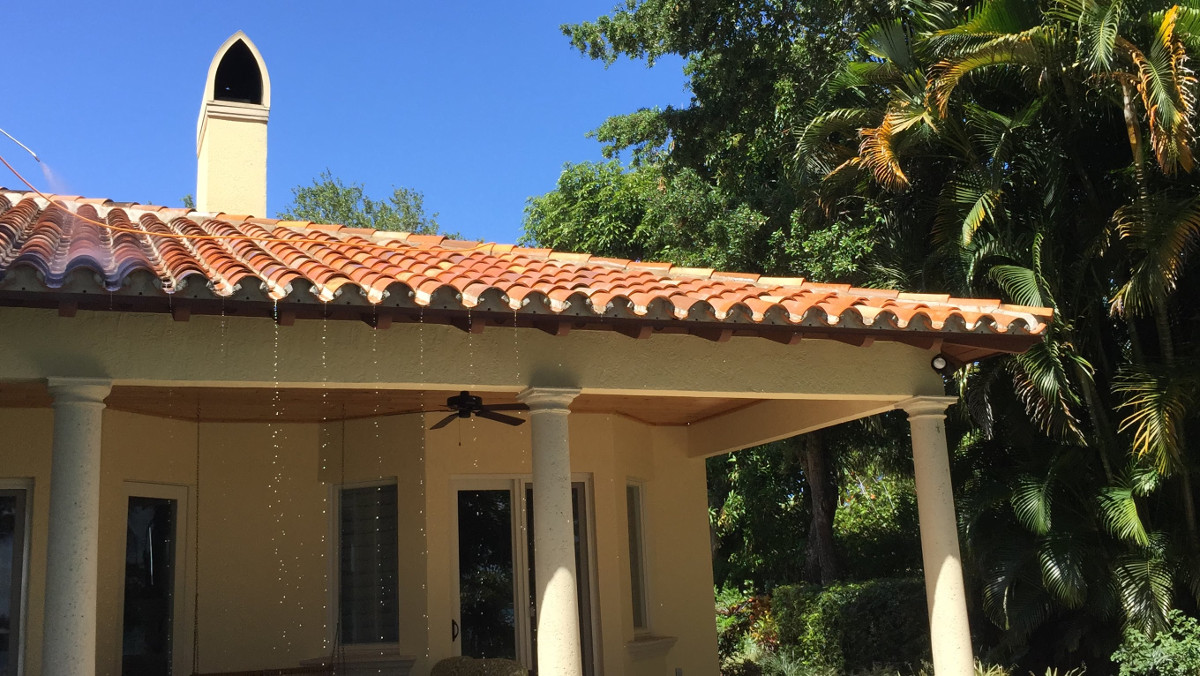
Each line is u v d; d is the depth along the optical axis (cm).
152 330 677
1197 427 1232
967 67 1216
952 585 889
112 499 991
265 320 707
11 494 956
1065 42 1212
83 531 636
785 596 1862
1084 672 1250
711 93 2034
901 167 1459
